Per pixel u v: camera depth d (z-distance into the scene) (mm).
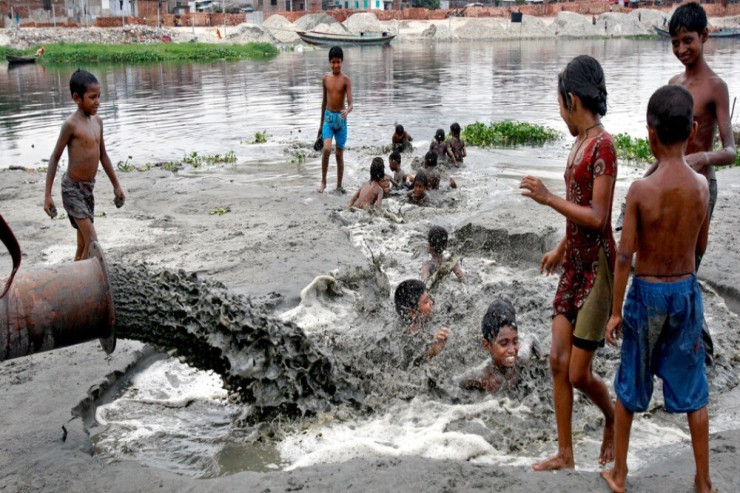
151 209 11078
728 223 9211
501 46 66438
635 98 24453
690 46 5551
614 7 91375
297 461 4535
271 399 5043
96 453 4672
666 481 3744
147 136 18578
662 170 3508
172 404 5363
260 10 82938
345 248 8812
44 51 48656
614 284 3596
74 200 7145
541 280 7605
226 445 4809
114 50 51688
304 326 6566
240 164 15023
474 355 5703
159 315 4965
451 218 10445
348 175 13852
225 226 9938
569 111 3893
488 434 4789
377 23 80188
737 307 6801
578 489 3705
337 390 5207
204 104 25297
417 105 23734
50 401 5090
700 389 3594
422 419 5000
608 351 5785
